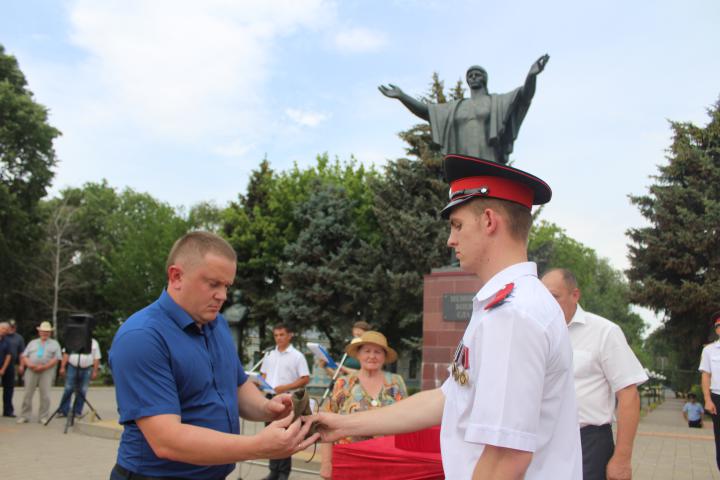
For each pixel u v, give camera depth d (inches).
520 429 68.4
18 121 1225.4
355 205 1291.8
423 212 1097.4
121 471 100.3
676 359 1648.6
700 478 345.4
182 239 106.6
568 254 2178.9
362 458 145.9
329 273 1090.1
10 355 523.8
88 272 1745.8
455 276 506.6
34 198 1279.5
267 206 1355.8
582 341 161.3
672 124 1096.2
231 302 1252.5
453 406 80.8
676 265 994.1
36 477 294.0
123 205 2191.2
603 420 159.0
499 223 84.7
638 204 1096.2
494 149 604.1
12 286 1323.8
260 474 315.6
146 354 96.1
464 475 76.4
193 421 101.3
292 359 314.5
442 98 1277.1
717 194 1015.6
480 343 75.2
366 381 209.0
